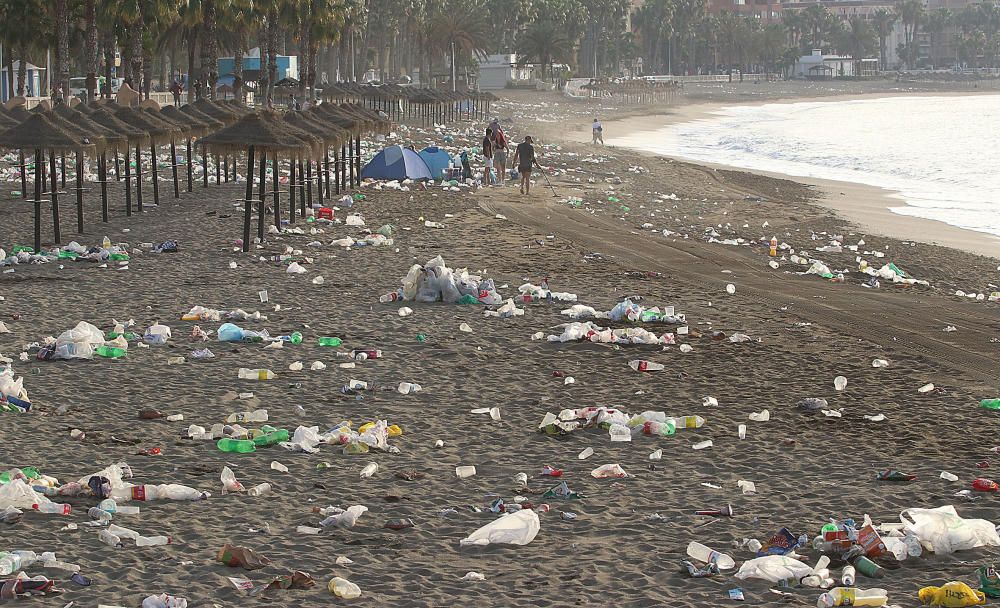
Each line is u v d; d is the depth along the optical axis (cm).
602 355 1374
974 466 951
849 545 736
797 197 3675
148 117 2797
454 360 1341
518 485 902
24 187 2766
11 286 1741
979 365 1362
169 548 741
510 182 3672
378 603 660
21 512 790
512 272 1980
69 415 1070
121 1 5150
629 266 2091
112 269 1916
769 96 17175
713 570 711
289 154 2252
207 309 1550
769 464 964
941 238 2705
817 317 1653
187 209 2712
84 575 687
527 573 713
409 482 905
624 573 713
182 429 1038
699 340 1471
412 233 2427
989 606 650
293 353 1357
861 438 1043
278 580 678
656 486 902
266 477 905
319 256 2086
